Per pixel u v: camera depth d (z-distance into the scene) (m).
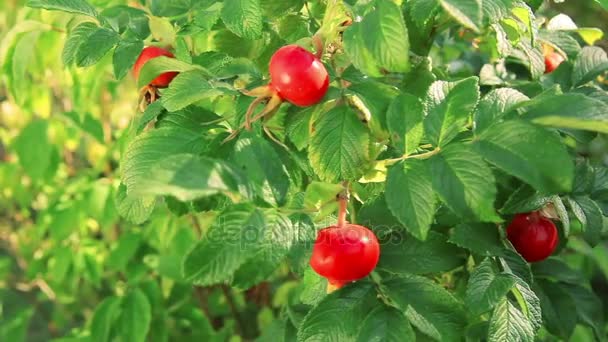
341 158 0.28
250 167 0.25
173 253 0.54
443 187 0.25
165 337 0.54
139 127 0.31
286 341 0.38
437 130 0.27
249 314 0.63
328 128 0.28
